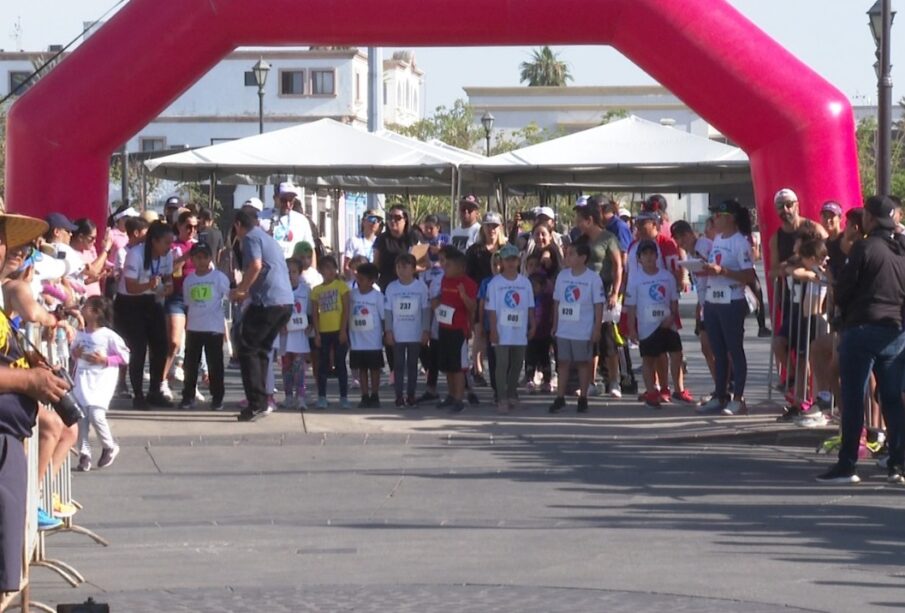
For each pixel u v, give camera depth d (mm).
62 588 7500
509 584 7449
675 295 15258
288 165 22219
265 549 8492
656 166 22359
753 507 9727
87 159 14938
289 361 15180
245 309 14188
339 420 14188
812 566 7859
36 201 14867
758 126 14320
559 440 12969
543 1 14391
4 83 72000
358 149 22547
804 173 14203
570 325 14688
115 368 11781
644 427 13688
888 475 10766
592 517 9406
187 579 7672
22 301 8703
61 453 8078
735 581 7484
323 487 10742
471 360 17438
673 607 6918
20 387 5559
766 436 12727
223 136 70812
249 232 14031
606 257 15797
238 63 70562
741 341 14289
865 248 10461
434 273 16016
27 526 6109
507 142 56688
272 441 13078
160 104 14961
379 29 14508
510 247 14898
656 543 8539
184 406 15195
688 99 14641
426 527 9141
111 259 16453
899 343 10516
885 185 18625
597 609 6891
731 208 14250
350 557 8211
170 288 15086
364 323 15164
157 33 14586
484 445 12711
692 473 11188
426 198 46562
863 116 68812
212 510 9883
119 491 10664
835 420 12938
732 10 14406
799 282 13344
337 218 31484
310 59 70938
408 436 13195
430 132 54938
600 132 22953
